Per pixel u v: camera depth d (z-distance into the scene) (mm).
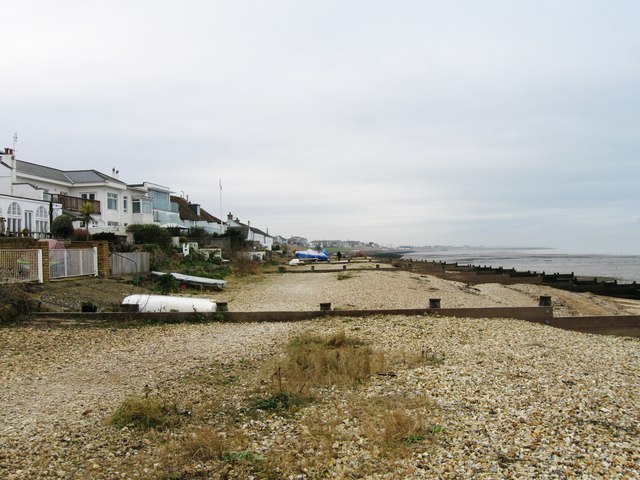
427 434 6129
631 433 5930
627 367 9266
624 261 126938
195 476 5301
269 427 6660
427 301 20703
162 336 13227
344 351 10352
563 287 34469
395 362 9898
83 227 35594
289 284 29828
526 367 9211
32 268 17969
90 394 8320
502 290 31266
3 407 7645
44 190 35875
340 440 6117
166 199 56062
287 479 5184
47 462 5656
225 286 27328
